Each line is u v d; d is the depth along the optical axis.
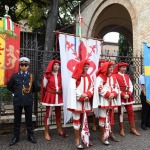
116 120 8.52
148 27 11.39
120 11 17.58
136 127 7.90
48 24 15.30
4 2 17.41
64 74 6.77
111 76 6.57
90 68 7.23
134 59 9.50
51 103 6.50
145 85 7.61
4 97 9.20
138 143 6.25
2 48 6.24
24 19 21.36
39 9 19.44
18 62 6.56
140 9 12.02
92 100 6.06
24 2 19.33
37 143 6.18
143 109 7.71
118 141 6.41
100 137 6.78
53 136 6.78
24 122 7.02
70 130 7.43
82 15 19.55
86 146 6.02
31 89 6.20
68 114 6.80
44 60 7.55
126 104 6.96
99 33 21.03
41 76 7.51
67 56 6.90
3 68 6.26
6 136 6.69
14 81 6.12
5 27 6.16
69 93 5.88
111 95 6.17
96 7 17.25
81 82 5.94
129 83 7.16
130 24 20.25
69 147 5.92
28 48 7.46
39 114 8.09
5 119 6.80
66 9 21.84
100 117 6.29
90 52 7.29
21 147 5.86
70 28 21.47
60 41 6.85
